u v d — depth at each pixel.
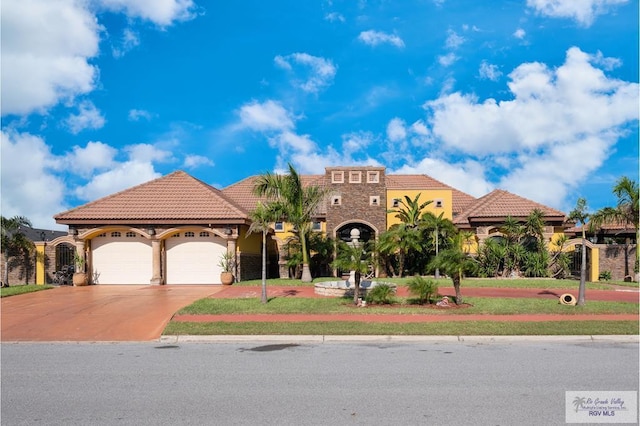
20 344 11.97
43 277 26.67
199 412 6.57
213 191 29.48
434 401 7.00
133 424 6.15
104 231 26.05
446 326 13.02
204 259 26.20
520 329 12.59
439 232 27.67
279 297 18.80
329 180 30.66
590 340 11.95
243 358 10.02
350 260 16.55
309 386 7.80
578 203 16.69
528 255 27.20
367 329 12.68
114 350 11.06
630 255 27.28
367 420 6.23
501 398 7.13
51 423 6.21
